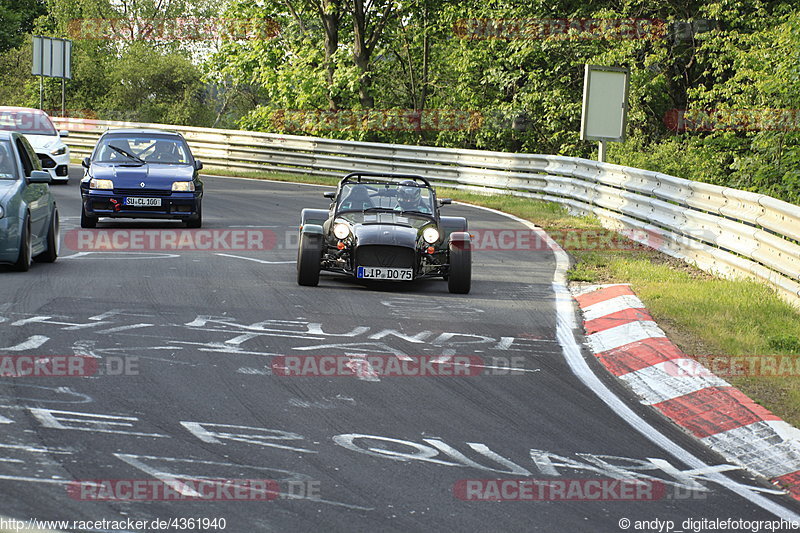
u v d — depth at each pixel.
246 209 76.75
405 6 147.75
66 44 145.38
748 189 76.69
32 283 40.50
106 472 19.02
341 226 43.19
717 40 101.50
